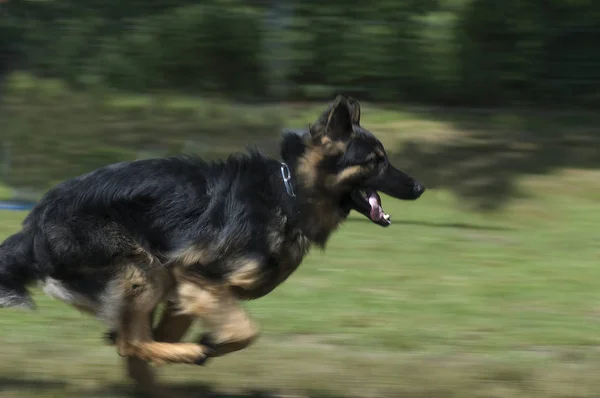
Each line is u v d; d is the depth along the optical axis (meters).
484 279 8.00
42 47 16.42
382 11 15.34
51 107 14.47
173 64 16.14
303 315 6.86
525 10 15.08
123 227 4.77
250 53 15.91
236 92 16.20
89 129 13.66
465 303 7.23
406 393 5.32
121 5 16.12
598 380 5.56
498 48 15.38
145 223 4.80
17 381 5.39
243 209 4.82
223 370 5.67
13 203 10.87
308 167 4.98
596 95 15.44
